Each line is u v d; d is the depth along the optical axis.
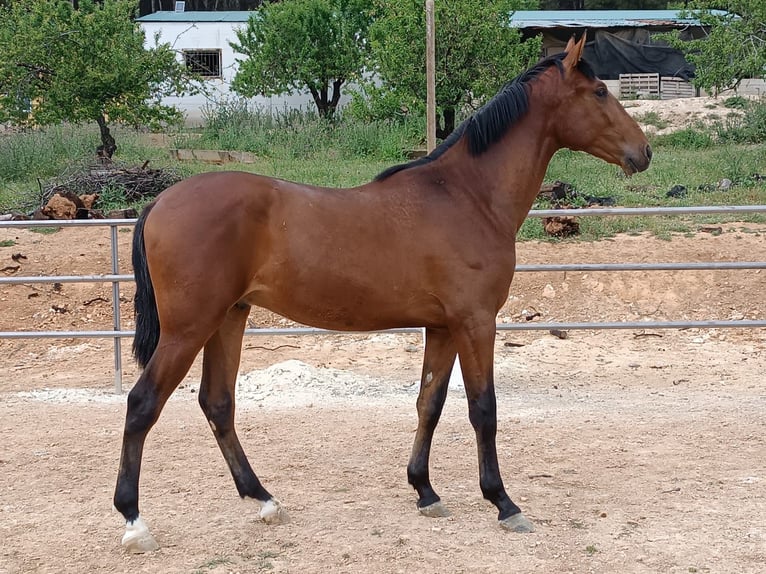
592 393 7.01
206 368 4.39
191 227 3.89
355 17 20.66
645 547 4.00
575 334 8.95
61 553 4.03
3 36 14.66
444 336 4.42
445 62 15.91
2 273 9.70
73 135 16.55
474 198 4.29
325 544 4.08
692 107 20.69
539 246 10.15
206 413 4.41
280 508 4.36
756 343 8.56
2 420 6.31
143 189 12.20
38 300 9.42
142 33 15.80
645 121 20.00
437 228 4.15
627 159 4.49
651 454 5.37
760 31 14.91
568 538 4.12
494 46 15.98
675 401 6.71
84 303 9.42
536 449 5.51
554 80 4.46
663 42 25.78
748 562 3.85
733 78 15.27
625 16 27.47
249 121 18.75
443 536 4.16
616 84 26.06
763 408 6.40
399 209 4.16
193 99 23.12
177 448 5.62
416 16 15.95
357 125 17.73
